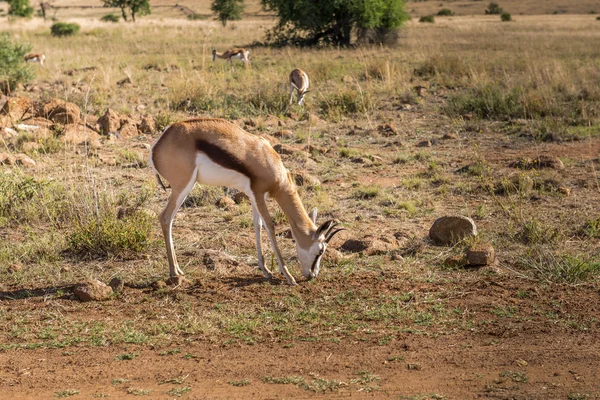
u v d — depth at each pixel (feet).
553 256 27.43
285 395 17.58
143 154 46.47
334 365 19.38
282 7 130.82
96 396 17.60
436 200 37.04
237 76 85.66
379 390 17.79
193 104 64.44
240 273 27.14
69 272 27.07
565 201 35.94
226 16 211.61
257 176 24.49
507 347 20.47
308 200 36.11
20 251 28.89
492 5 344.28
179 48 129.29
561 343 20.71
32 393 17.84
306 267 25.59
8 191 34.83
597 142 51.06
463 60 97.35
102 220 30.30
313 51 119.03
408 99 69.51
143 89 75.31
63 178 38.96
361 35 135.64
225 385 18.17
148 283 25.96
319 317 22.85
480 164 43.06
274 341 21.09
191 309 23.52
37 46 127.24
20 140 47.75
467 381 18.25
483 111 62.23
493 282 25.88
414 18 286.87
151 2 417.08
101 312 23.43
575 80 75.56
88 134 50.70
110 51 121.60
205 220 33.63
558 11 361.51
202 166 24.17
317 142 52.13
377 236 30.83
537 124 56.34
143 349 20.63
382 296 24.52
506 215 34.01
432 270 27.22
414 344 20.77
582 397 17.19
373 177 42.24
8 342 21.07
